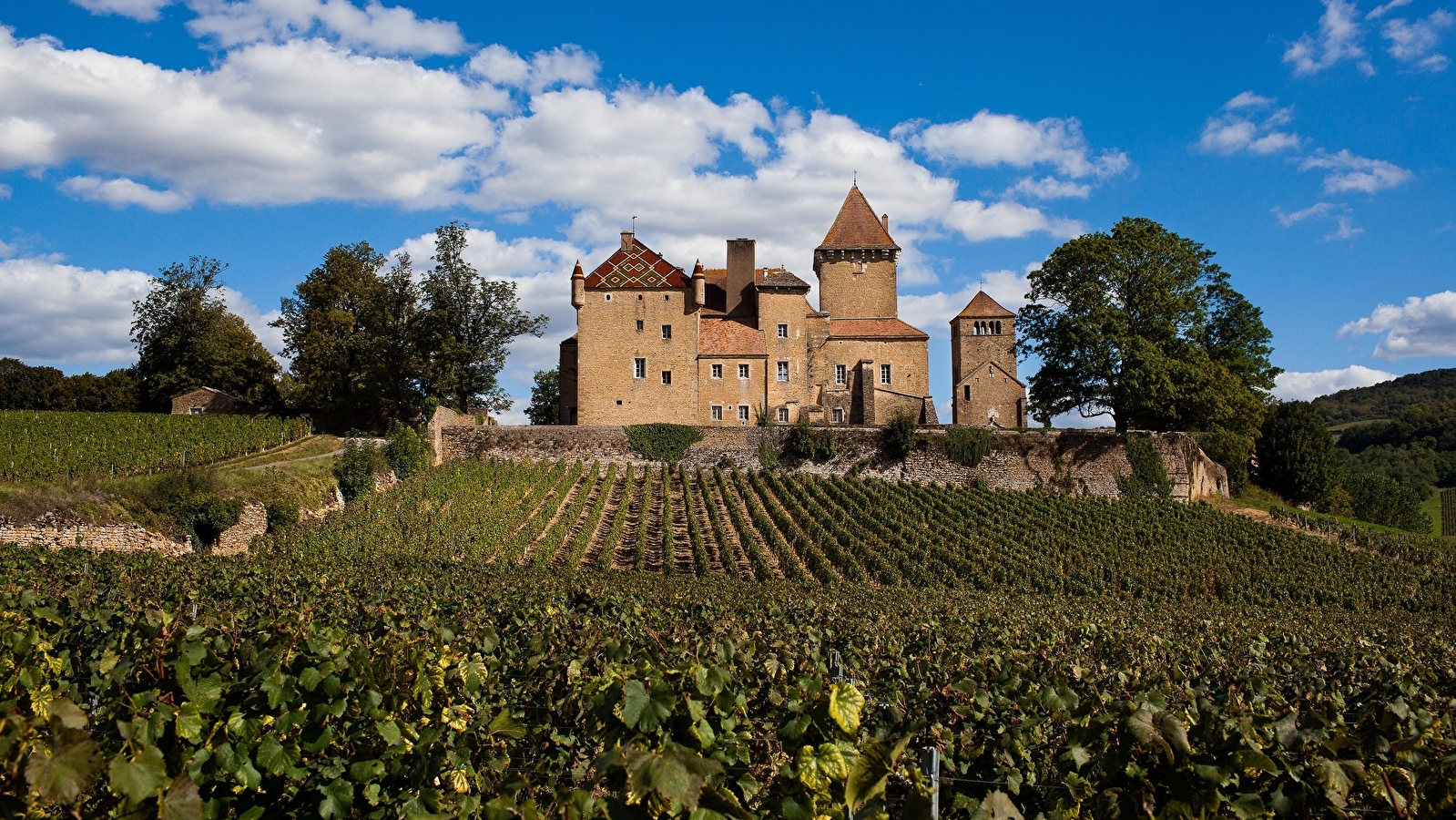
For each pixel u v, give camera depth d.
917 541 44.47
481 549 39.19
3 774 5.82
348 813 7.76
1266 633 25.59
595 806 6.26
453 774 8.16
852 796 6.54
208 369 69.81
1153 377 50.59
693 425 56.69
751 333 61.84
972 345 67.75
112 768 6.04
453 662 10.30
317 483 43.94
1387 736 7.73
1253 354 59.91
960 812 8.12
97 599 16.56
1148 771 7.30
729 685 9.05
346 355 63.94
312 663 8.65
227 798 7.44
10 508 30.97
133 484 35.72
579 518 46.97
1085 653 18.36
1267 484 67.06
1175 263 53.41
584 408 59.66
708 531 45.88
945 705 10.90
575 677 10.02
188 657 8.06
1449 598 40.50
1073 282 53.41
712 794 6.09
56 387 76.50
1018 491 53.47
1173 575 41.66
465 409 62.28
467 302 60.41
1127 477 54.12
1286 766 7.12
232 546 37.06
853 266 66.62
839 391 62.50
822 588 34.78
